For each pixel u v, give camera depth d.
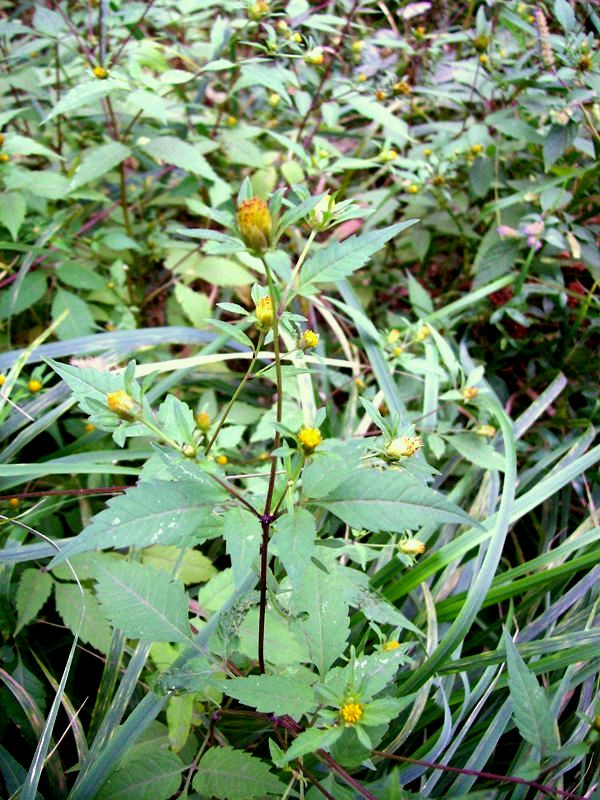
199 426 0.29
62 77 0.72
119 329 0.59
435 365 0.50
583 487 0.53
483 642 0.46
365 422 0.54
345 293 0.59
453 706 0.40
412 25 0.81
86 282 0.59
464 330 0.68
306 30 0.74
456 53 0.77
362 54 0.65
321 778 0.35
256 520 0.26
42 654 0.43
